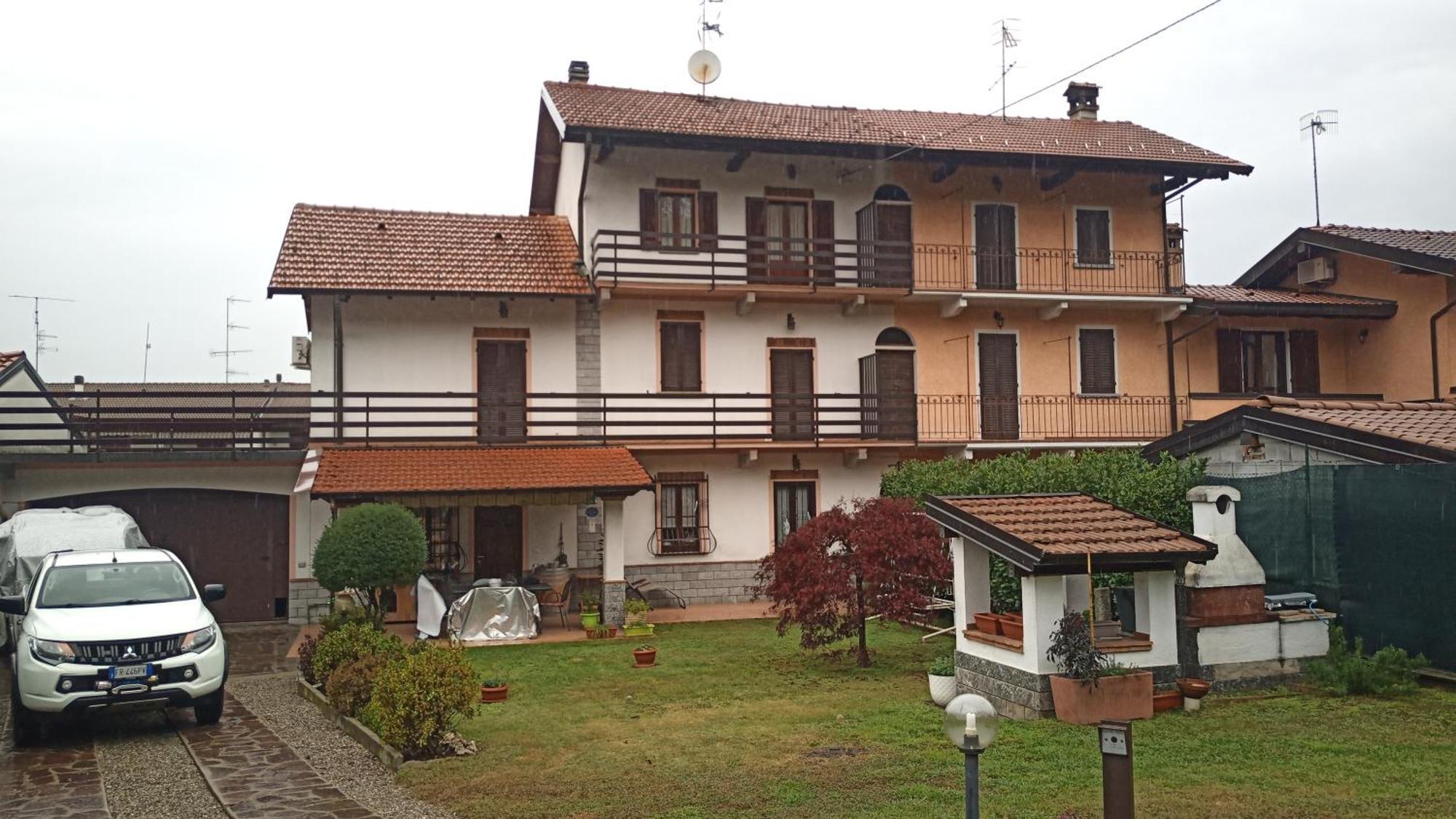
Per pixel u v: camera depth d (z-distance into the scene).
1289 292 26.62
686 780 8.58
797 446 22.16
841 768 8.72
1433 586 11.01
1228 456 14.83
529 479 18.64
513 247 22.70
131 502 19.67
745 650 15.95
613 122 21.22
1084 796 7.62
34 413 18.75
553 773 8.94
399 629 18.52
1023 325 24.50
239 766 9.58
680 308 22.66
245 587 20.08
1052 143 24.22
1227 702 10.54
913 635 16.89
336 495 17.44
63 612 11.15
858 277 23.02
